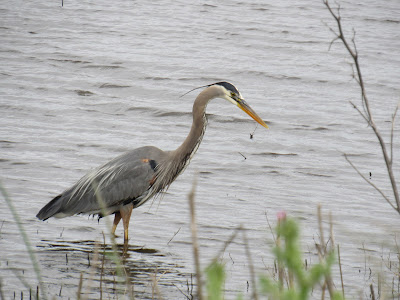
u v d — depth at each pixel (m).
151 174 11.10
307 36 26.36
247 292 8.66
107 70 21.50
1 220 11.13
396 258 10.27
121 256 10.13
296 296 3.35
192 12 29.56
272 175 14.38
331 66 23.00
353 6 30.94
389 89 20.92
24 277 8.96
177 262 9.97
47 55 22.42
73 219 11.73
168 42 24.98
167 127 17.33
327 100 19.88
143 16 28.56
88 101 18.70
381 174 14.57
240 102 11.60
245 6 30.78
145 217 12.00
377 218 12.20
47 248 10.16
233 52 24.14
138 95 19.59
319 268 3.32
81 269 9.41
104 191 10.87
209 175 14.21
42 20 26.78
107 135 16.31
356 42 25.67
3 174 13.34
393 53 24.59
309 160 15.36
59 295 8.42
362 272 9.71
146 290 8.80
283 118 18.23
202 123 11.41
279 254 3.30
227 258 10.15
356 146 16.31
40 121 16.84
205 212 12.23
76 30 25.84
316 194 13.39
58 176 13.52
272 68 22.58
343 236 11.24
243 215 12.16
